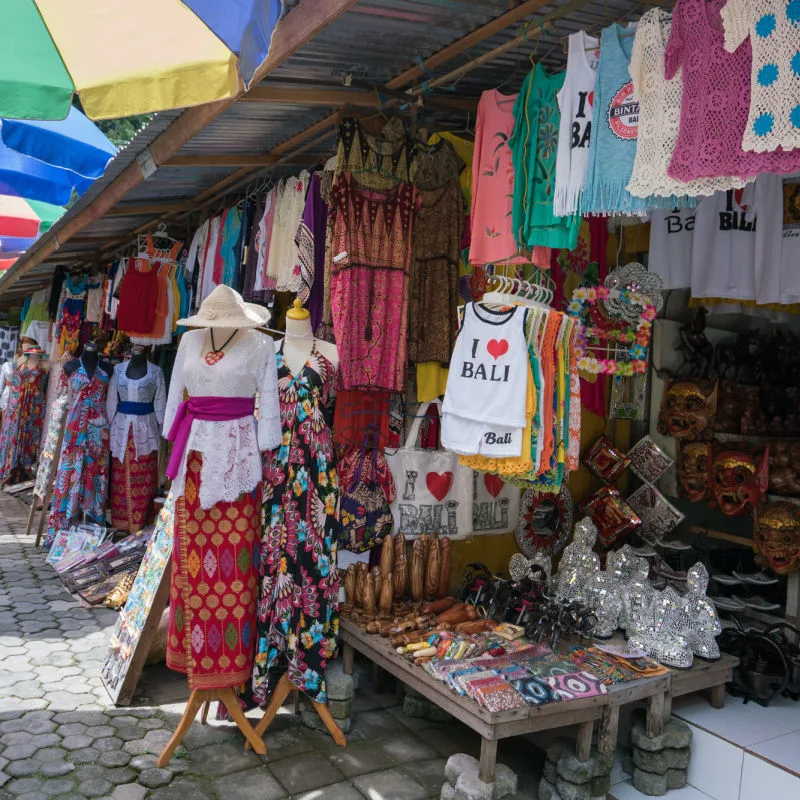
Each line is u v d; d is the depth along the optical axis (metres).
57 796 2.81
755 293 3.62
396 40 3.01
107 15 2.19
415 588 3.81
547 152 2.94
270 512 3.29
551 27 2.88
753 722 3.24
